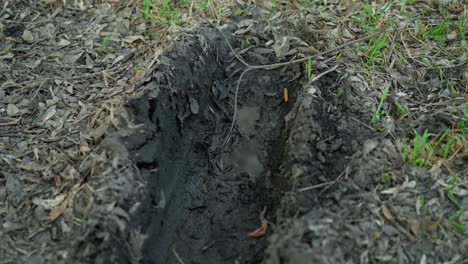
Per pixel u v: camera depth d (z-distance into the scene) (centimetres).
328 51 158
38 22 172
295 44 164
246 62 166
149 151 144
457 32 163
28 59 165
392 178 141
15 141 151
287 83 163
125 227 136
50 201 143
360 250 133
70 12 173
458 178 141
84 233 136
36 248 138
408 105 152
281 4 172
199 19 168
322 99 151
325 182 141
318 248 132
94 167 143
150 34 167
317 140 146
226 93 165
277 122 161
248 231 148
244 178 156
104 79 159
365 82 155
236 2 172
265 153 158
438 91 154
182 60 156
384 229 136
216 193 154
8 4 174
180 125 153
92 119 153
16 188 145
